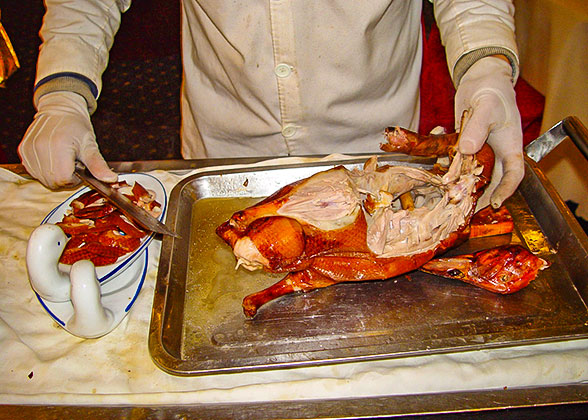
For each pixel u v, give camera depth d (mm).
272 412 423
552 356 484
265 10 591
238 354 495
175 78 1671
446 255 593
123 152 1423
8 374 479
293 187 550
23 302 548
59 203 666
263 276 570
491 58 610
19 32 1873
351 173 573
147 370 486
